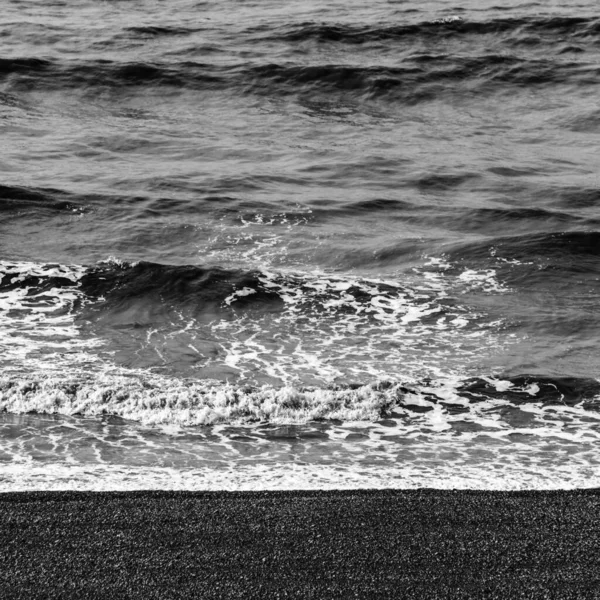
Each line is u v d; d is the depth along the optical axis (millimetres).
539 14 71812
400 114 52938
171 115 51125
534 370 22172
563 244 31344
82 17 72875
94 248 30797
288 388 20281
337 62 59906
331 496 14570
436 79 57688
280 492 14766
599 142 46844
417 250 31062
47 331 24125
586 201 37094
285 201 36188
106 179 37969
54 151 42281
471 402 20531
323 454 17734
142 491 14633
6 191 35000
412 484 16156
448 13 73312
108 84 55656
